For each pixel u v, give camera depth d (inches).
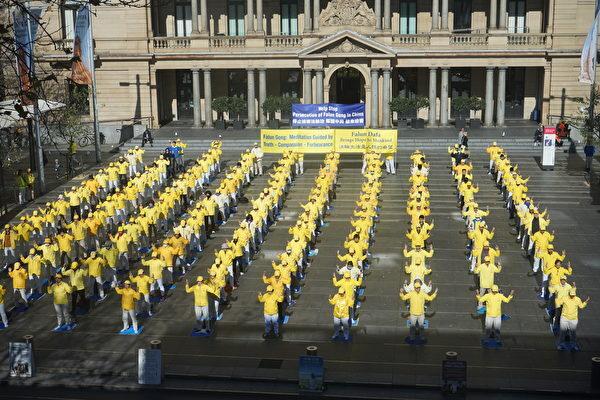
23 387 917.8
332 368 927.7
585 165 1833.2
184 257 1264.8
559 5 2295.8
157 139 2187.5
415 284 978.7
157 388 902.4
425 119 2500.0
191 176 1596.9
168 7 2518.5
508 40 2321.6
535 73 2465.6
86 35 1903.3
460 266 1258.0
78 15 1884.8
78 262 1149.1
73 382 919.7
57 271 1245.7
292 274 1147.3
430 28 2464.3
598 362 843.4
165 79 2554.1
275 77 2513.5
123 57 2399.1
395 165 1836.9
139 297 1050.7
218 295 1060.5
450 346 981.2
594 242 1362.0
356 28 2313.0
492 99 2337.6
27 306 1152.2
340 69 2459.4
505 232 1416.1
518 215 1364.4
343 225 1480.1
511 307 1098.7
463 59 2319.1
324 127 1909.4
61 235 1263.5
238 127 2362.2
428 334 1018.1
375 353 966.4
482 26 2458.2
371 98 2316.7
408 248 1344.7
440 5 2442.2
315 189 1459.2
